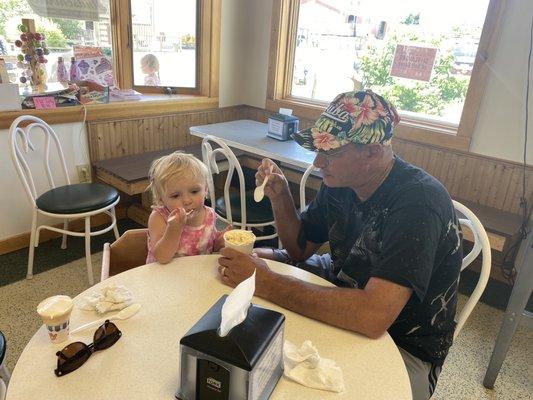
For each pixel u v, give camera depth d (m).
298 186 3.15
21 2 2.35
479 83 2.26
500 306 2.27
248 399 0.65
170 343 0.84
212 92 3.26
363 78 2.87
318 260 1.48
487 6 2.17
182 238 1.35
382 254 0.95
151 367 0.77
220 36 3.15
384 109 1.00
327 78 3.08
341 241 1.24
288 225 1.39
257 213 2.23
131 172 2.54
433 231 0.93
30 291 2.12
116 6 2.74
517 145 2.23
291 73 3.29
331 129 0.99
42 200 2.12
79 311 0.93
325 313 0.92
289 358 0.79
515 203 2.29
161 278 1.08
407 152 2.62
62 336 0.82
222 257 1.08
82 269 2.34
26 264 2.36
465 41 2.36
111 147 2.78
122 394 0.71
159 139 3.04
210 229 1.41
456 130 2.49
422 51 2.54
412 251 0.90
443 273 1.01
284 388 0.75
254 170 3.22
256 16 3.22
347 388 0.76
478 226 1.21
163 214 1.32
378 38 2.72
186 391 0.70
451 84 2.48
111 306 0.93
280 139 2.57
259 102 3.41
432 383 1.08
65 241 2.54
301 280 1.02
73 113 2.51
